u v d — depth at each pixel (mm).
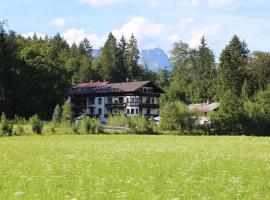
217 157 28156
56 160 24750
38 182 15945
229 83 120562
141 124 69688
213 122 74938
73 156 27625
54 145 39781
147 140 50875
